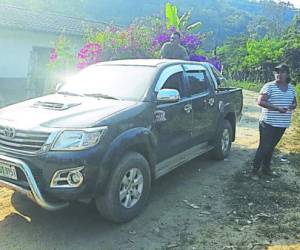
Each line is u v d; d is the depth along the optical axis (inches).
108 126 172.9
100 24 837.8
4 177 172.4
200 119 250.2
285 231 183.6
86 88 221.8
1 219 187.5
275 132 252.5
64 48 573.0
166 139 213.3
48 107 191.2
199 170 269.9
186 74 243.4
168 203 211.6
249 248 168.2
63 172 160.9
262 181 250.8
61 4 1577.3
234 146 343.3
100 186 168.2
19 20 641.0
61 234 174.9
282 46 1583.4
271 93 247.9
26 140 167.8
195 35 542.6
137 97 204.2
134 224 185.9
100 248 164.6
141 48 490.0
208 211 203.5
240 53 1796.3
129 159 180.2
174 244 169.5
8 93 605.9
